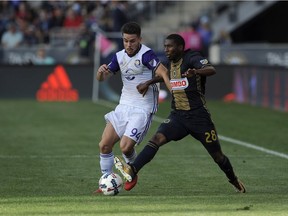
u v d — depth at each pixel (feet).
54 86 260.62
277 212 81.51
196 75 94.38
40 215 79.87
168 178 111.55
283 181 109.29
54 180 109.50
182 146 148.66
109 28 288.10
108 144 98.02
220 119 200.23
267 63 266.36
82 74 261.24
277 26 325.21
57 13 307.37
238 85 254.06
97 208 84.33
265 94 233.76
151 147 94.48
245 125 186.80
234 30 321.93
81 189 101.60
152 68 96.22
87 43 275.59
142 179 110.52
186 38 281.33
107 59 263.29
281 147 148.25
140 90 96.02
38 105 240.94
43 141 156.66
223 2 330.13
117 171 117.19
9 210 83.25
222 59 275.18
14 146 148.97
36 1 329.52
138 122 96.78
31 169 120.47
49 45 288.51
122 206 85.71
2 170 119.24
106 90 261.24
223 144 152.35
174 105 96.22
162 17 336.90
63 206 86.07
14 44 288.92
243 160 130.72
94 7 320.50
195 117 94.99
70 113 216.54
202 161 129.29
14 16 308.40
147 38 310.45
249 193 98.02
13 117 205.05
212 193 98.02
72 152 140.36
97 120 198.29
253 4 317.83
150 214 80.12
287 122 193.26
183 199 91.61
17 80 260.42
